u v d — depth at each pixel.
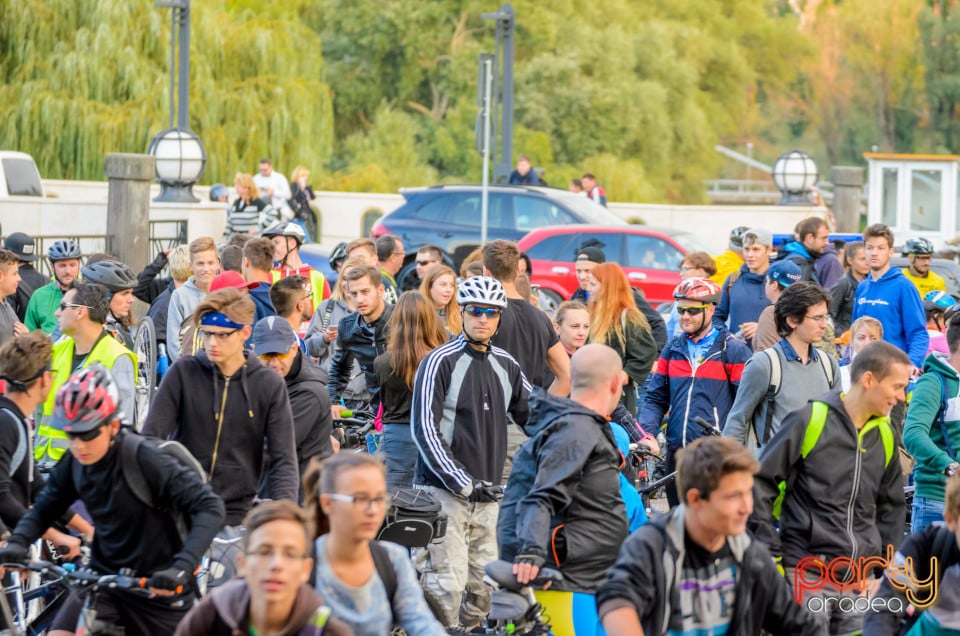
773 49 163.00
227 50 99.00
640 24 145.25
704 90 155.62
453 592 20.20
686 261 33.34
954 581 13.91
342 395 26.92
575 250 56.41
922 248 35.75
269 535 11.63
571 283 56.00
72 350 21.20
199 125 96.31
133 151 92.50
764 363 20.25
